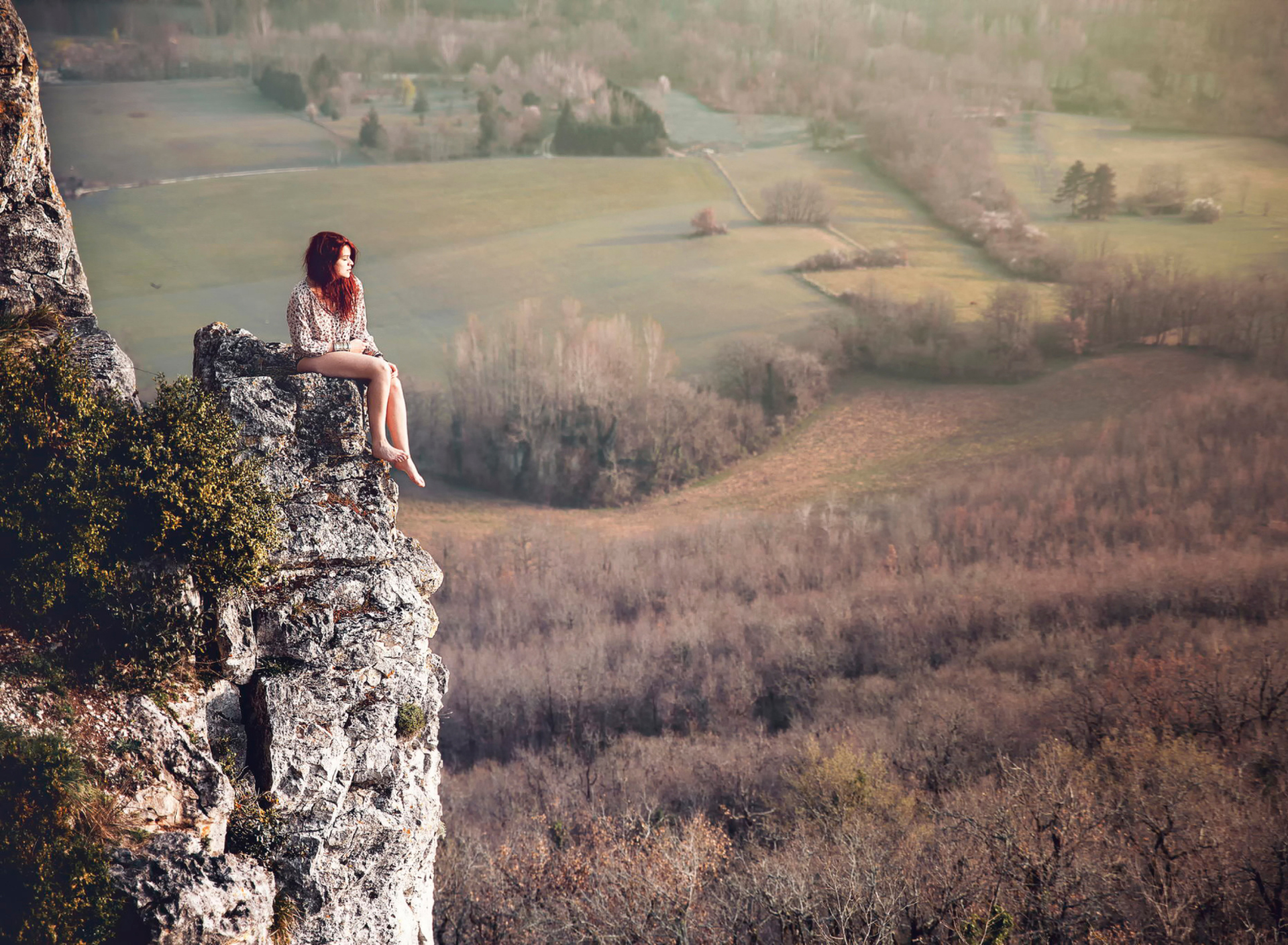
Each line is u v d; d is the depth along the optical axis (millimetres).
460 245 169375
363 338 10812
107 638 9305
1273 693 52688
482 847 40906
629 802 56188
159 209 176625
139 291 152750
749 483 118250
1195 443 106312
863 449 120938
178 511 9430
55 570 9055
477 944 34688
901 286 150125
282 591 10180
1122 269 138500
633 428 120125
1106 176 166375
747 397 130625
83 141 195750
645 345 136125
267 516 9922
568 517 113812
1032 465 109000
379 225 178250
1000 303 135125
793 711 72625
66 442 9383
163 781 8750
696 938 31906
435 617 11297
